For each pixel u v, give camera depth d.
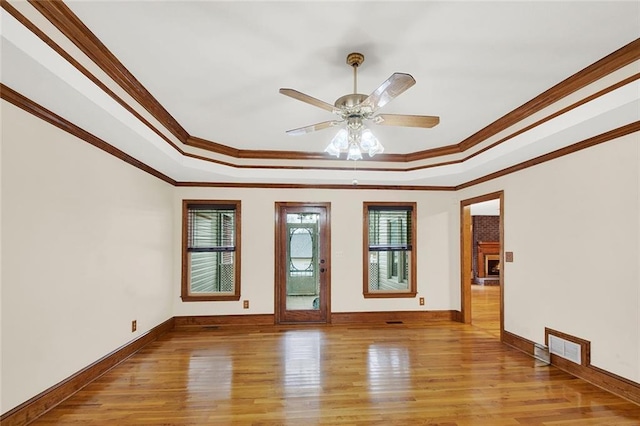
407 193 5.69
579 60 2.50
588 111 2.68
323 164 5.15
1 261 2.23
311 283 5.56
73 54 2.15
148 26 2.11
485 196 4.89
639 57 2.29
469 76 2.75
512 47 2.33
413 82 1.94
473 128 4.01
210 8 1.94
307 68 2.62
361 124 2.56
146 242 4.31
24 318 2.41
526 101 3.24
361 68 2.61
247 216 5.41
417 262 5.66
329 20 2.05
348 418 2.60
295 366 3.60
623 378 2.88
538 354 3.80
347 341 4.47
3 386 2.24
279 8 1.94
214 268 5.47
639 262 2.76
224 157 4.79
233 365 3.63
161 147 3.57
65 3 1.89
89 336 3.17
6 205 2.26
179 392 3.00
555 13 1.98
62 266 2.79
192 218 5.39
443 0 1.88
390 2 1.90
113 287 3.56
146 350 4.11
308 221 5.60
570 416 2.62
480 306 7.09
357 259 5.57
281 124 3.85
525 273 4.05
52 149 2.66
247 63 2.54
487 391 3.04
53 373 2.71
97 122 2.77
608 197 3.01
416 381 3.24
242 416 2.62
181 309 5.25
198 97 3.14
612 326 2.97
